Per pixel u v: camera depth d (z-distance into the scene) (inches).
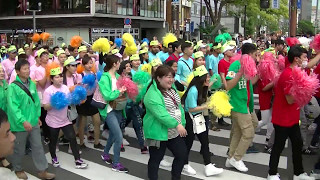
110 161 234.8
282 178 209.0
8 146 75.9
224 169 224.5
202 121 205.6
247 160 241.8
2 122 74.6
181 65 259.0
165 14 1406.3
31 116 191.8
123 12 1160.2
